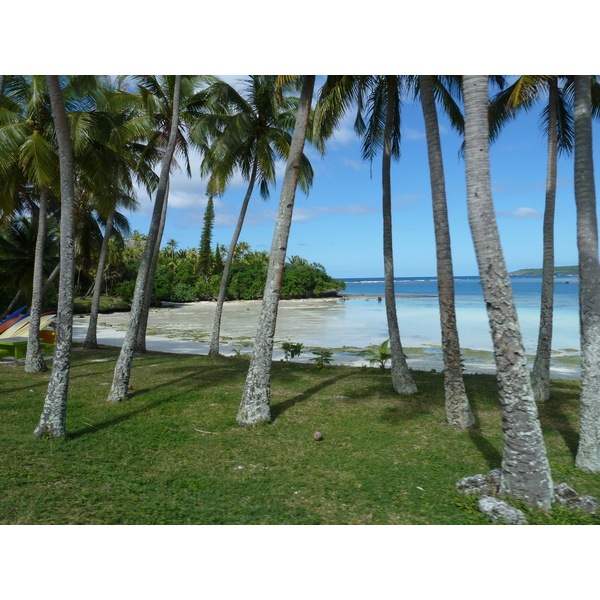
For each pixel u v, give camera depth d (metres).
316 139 11.41
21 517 4.43
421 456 6.49
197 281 67.38
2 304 28.62
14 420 7.95
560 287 93.25
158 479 5.56
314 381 12.16
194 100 15.91
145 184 18.69
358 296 83.31
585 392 6.00
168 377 12.27
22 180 14.41
